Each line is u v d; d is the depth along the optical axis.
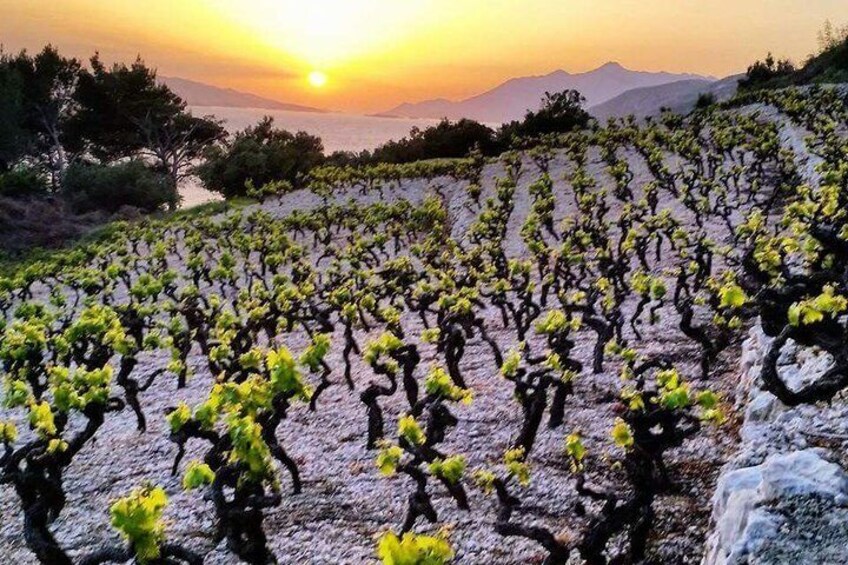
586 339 17.66
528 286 18.75
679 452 11.05
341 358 19.50
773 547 6.27
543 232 31.34
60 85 75.50
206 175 62.84
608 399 13.91
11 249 48.03
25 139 69.06
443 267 24.78
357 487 11.73
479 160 48.75
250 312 19.14
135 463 13.55
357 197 47.06
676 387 8.52
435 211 34.91
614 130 49.59
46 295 33.09
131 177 62.53
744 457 8.77
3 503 12.66
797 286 9.59
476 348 18.86
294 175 63.44
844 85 47.97
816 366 10.31
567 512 10.09
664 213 22.94
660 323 17.48
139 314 20.75
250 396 10.69
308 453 13.30
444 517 10.30
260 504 8.77
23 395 12.45
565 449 12.08
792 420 9.18
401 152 66.19
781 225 16.81
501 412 14.08
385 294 22.09
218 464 10.01
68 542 10.64
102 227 52.31
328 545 9.95
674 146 37.78
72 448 11.09
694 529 9.03
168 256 39.06
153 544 7.40
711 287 14.47
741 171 27.72
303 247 32.22
